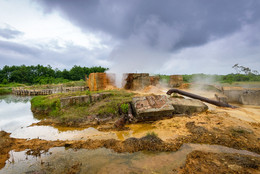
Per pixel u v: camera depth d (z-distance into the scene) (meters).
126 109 6.71
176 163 3.15
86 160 3.43
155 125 5.71
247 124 5.16
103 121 6.17
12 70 40.19
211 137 4.25
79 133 5.21
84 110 7.03
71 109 7.29
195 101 7.81
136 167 3.07
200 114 6.76
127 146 3.93
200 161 3.13
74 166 3.20
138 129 5.43
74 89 18.61
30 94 20.20
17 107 10.60
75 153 3.76
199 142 4.06
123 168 3.06
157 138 4.30
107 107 6.83
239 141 3.96
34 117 7.51
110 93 8.71
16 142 4.59
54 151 3.90
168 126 5.45
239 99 9.62
